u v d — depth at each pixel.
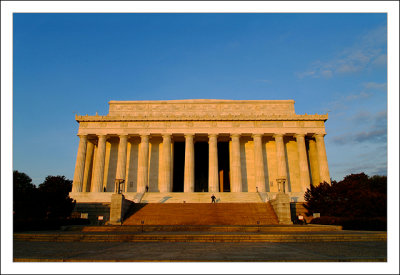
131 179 63.44
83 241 22.88
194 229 30.39
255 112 65.81
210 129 60.50
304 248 17.48
